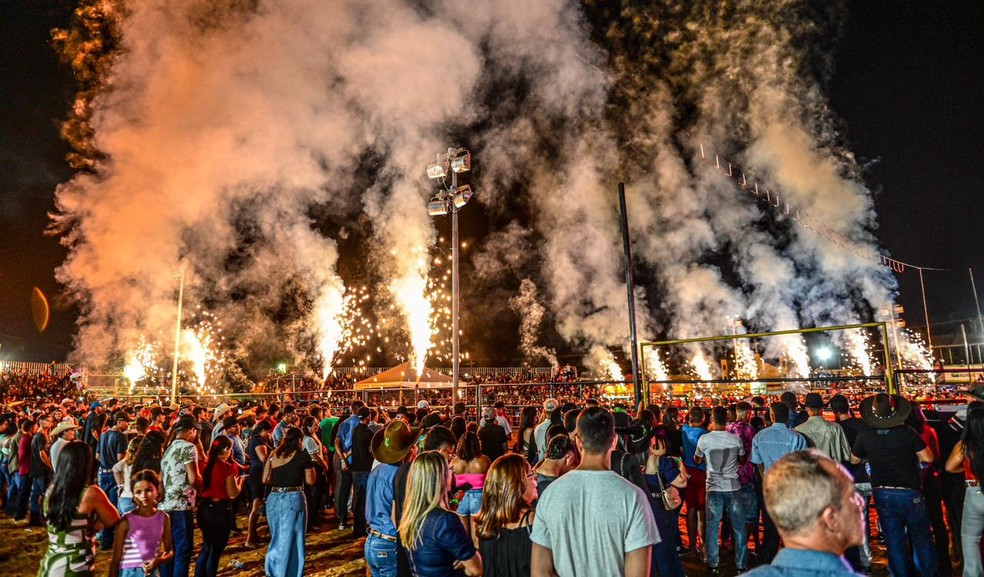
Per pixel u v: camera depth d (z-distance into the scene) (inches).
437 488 154.6
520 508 169.8
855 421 266.4
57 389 1122.7
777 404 254.7
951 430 268.1
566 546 121.3
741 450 272.1
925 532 217.3
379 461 210.4
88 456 174.7
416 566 153.2
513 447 559.5
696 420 300.8
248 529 378.0
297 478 251.9
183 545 243.3
